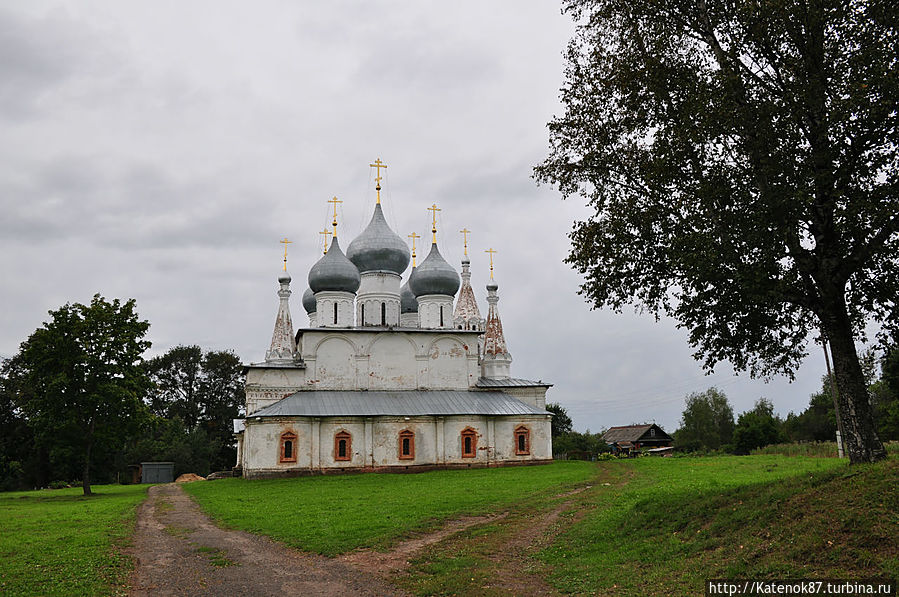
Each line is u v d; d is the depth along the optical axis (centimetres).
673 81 2050
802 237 1902
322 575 1752
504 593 1521
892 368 4584
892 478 1612
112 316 4953
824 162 1812
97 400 4731
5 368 6975
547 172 2306
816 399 9250
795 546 1469
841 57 1831
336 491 3841
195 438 8888
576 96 2269
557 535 2162
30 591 1597
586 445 10406
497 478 4275
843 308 1908
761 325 2017
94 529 2628
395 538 2200
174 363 9850
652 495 2473
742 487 2017
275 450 5216
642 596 1397
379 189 6869
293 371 5781
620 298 2186
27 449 6950
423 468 5475
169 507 3506
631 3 2123
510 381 6334
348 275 6178
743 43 1950
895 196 1738
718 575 1434
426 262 6581
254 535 2380
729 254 1836
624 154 2216
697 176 1961
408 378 5997
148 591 1638
